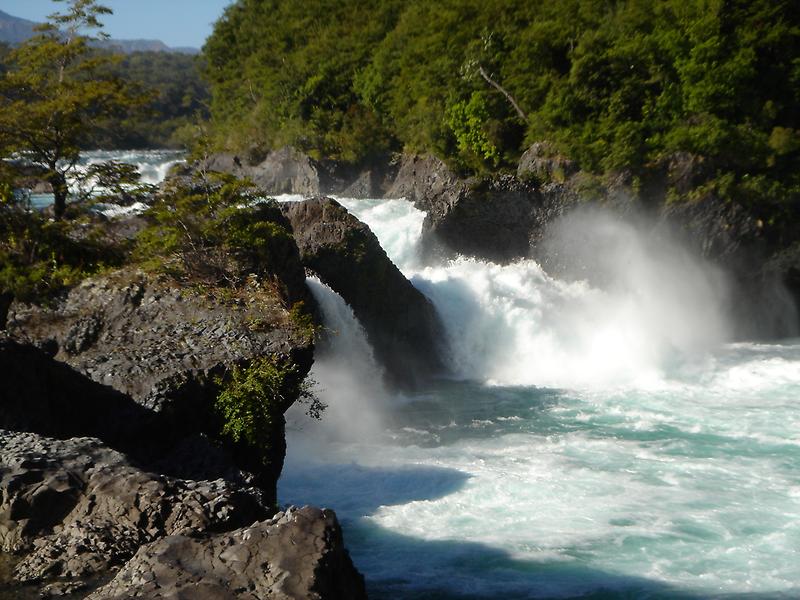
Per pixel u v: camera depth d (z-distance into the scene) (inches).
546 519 725.9
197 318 829.8
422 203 1916.8
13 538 462.9
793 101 1748.3
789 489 782.5
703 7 1750.7
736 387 1168.8
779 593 597.6
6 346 638.5
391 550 675.4
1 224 973.2
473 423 1036.5
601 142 1672.0
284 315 848.3
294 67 2765.7
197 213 960.3
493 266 1588.3
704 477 817.5
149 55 6535.4
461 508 754.8
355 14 2967.5
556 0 2074.3
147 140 3607.3
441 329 1333.7
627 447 919.7
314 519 427.8
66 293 872.3
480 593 605.3
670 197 1599.4
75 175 1066.1
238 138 2807.6
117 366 736.3
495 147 1888.5
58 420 665.0
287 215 1245.7
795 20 1776.6
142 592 376.2
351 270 1208.2
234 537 418.9
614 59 1785.2
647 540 681.0
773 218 1581.0
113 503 474.6
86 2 1058.7
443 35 2207.2
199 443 699.4
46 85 1070.4
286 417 960.3
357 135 2429.9
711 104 1690.5
